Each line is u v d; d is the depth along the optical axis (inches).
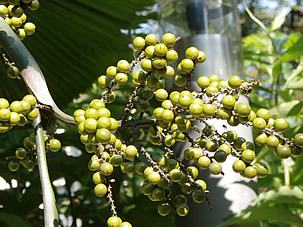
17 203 58.7
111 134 32.5
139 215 55.6
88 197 63.9
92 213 59.6
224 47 50.0
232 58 50.5
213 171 32.3
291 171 56.7
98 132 31.5
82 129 32.0
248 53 73.1
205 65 48.7
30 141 35.6
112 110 58.9
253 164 32.2
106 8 55.8
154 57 32.5
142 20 61.4
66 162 59.1
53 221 31.9
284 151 31.4
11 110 33.1
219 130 43.6
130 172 32.9
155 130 33.7
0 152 62.2
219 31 50.3
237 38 52.3
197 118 32.3
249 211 36.5
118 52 60.1
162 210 33.2
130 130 35.8
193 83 47.4
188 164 43.3
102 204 61.6
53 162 58.9
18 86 55.5
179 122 32.5
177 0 51.4
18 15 38.7
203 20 50.2
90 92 65.3
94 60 59.2
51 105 33.8
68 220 67.0
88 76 59.9
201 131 32.9
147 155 32.8
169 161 32.9
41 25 56.1
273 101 65.1
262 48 83.3
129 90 60.7
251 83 32.1
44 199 32.3
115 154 32.6
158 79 33.2
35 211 60.4
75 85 60.1
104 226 57.3
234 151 32.4
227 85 32.6
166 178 32.3
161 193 32.7
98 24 57.4
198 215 44.8
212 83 32.9
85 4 55.2
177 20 51.2
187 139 34.0
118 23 57.9
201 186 32.7
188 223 45.2
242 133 44.8
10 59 37.5
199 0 50.5
